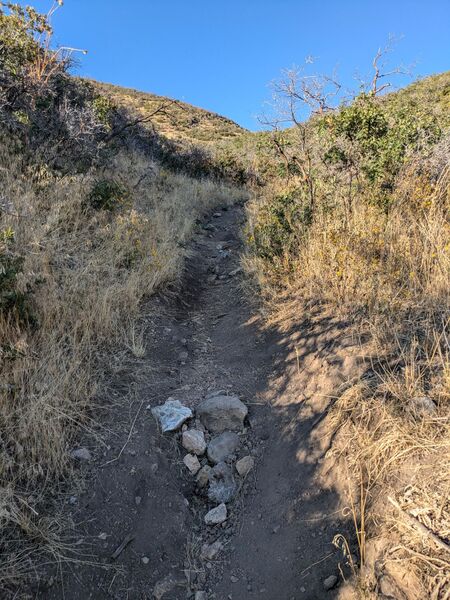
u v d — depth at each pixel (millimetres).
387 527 2207
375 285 4047
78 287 4438
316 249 4957
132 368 3998
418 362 3031
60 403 3174
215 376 4133
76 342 3896
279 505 2805
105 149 8250
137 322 4699
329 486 2705
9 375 3223
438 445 2404
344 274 4312
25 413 2896
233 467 3213
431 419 2564
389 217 4957
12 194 5484
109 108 9883
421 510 2172
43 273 4293
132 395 3668
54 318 4000
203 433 3459
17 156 6270
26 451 2773
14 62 7047
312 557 2412
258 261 5703
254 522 2787
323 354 3719
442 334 3217
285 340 4238
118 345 4199
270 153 8469
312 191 5906
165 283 5586
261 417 3543
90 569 2412
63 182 6273
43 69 7297
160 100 36438
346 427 2898
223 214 10867
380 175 5742
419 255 4293
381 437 2625
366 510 2387
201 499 3027
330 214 5645
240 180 15305
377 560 2107
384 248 4465
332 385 3355
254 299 5227
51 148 6773
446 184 5188
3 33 7098
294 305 4699
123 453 3072
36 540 2412
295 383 3668
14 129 6520
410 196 5191
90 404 3332
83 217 5938
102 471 2912
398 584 1976
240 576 2521
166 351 4434
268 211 6430
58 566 2348
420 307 3666
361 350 3494
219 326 5098
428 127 6195
